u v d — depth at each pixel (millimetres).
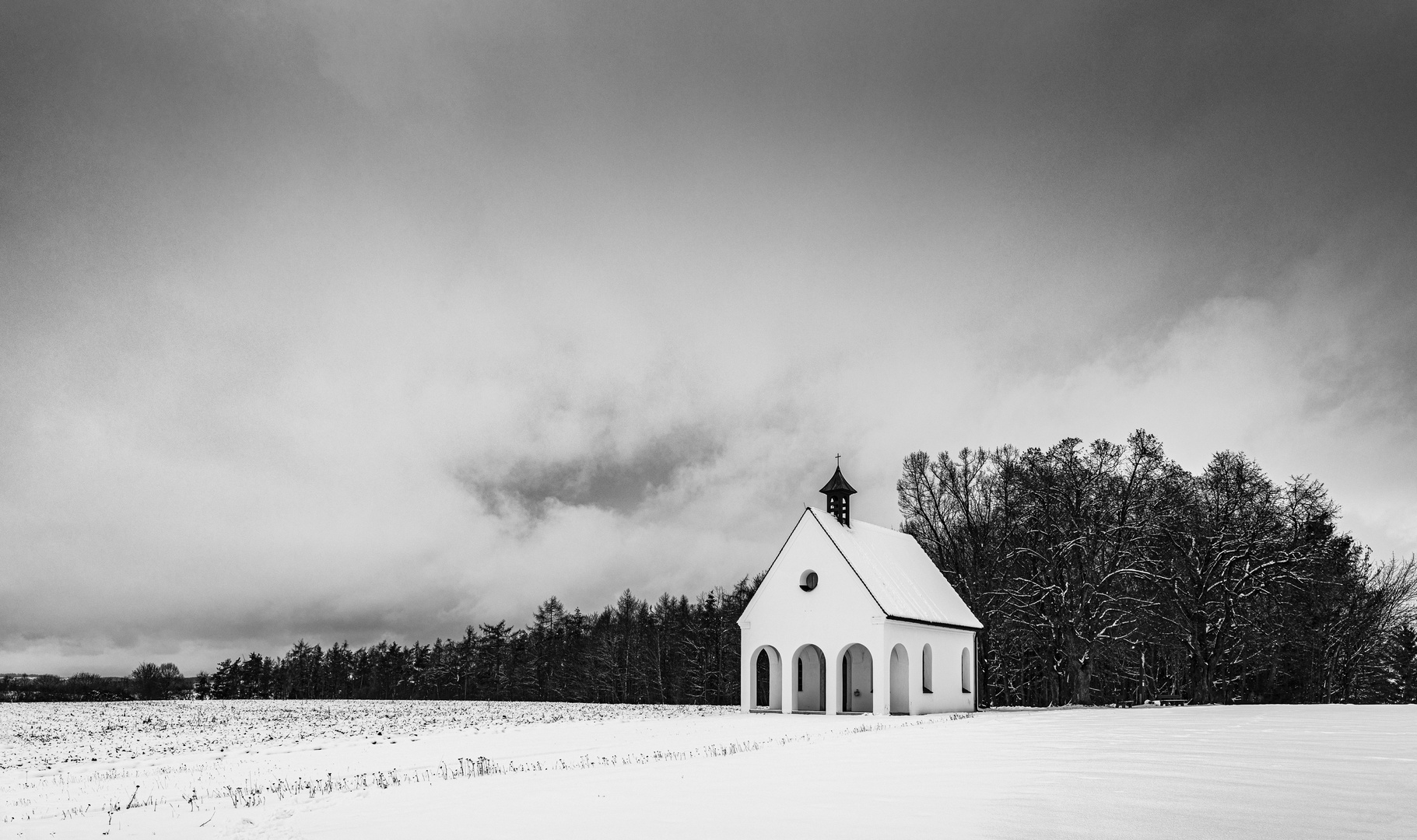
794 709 45531
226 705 65250
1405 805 11914
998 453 63500
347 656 126812
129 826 14117
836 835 10461
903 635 44875
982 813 11672
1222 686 59938
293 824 13164
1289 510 56969
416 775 19609
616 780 16656
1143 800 12539
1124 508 56500
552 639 109688
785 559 46594
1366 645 64500
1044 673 65562
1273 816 11156
